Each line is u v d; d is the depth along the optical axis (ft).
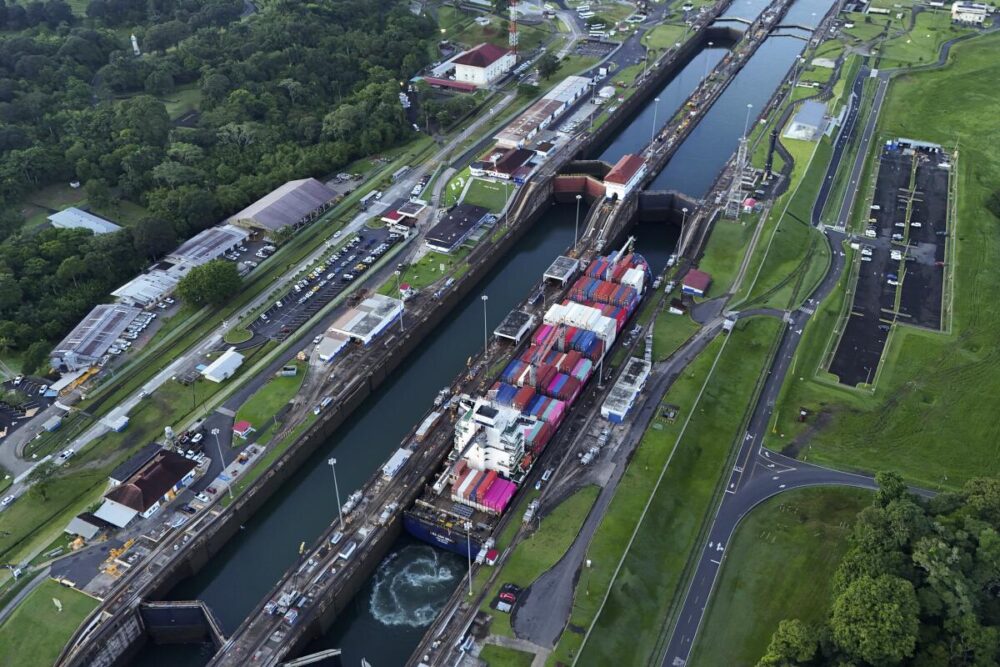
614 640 641.40
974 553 612.70
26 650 646.33
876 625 563.07
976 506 651.66
